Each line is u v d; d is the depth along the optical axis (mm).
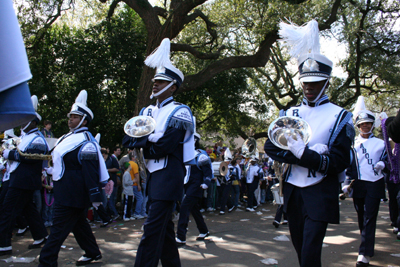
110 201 8539
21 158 5012
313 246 2539
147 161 3227
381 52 20812
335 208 2627
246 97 19188
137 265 2977
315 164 2545
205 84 17156
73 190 4031
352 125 2732
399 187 6406
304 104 2939
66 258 4879
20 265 4531
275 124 2820
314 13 14445
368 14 19875
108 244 5812
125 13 16188
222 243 5871
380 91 23266
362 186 4828
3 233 4973
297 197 2773
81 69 14602
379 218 8719
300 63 2893
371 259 4840
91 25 15500
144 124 3174
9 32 1153
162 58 3334
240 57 14367
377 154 4871
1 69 1127
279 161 2758
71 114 4402
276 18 12734
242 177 12047
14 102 1148
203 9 16141
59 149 4121
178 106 3252
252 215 9828
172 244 3279
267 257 4961
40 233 5395
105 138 15617
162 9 13766
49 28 14953
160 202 3070
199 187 5840
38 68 14141
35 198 7020
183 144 3248
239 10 13781
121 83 15812
